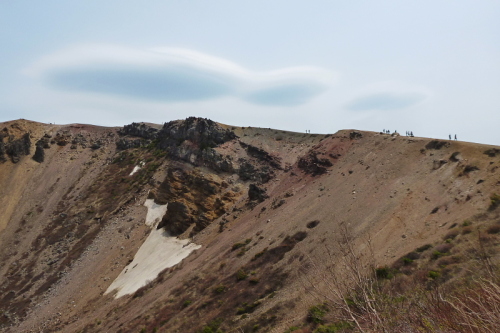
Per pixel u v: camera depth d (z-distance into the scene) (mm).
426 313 7484
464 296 8133
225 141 106312
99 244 80375
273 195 66250
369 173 48938
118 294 56844
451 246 24219
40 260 80000
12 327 57781
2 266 80438
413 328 6922
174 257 62406
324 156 65000
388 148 53438
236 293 35625
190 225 75250
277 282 34281
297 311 26250
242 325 28750
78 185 118375
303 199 53500
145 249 71312
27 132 144250
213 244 58562
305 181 62719
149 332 36688
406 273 23109
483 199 29766
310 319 20797
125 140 143500
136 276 61312
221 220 69438
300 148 94688
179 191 91125
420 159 44688
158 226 79062
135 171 116875
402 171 44500
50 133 150750
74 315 55938
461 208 30672
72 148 142750
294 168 72688
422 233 29875
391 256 27891
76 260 76062
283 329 23922
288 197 59531
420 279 19047
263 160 92938
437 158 42312
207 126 110062
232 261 44688
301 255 36969
